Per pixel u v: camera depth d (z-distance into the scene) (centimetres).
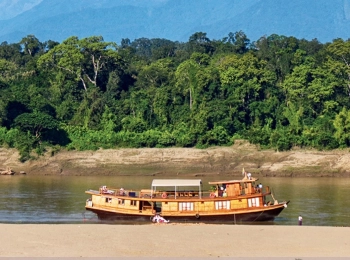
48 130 12269
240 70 13575
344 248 4947
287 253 4769
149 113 13362
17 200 7944
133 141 12269
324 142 11956
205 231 5562
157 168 11481
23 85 13812
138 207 6725
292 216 6888
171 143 12312
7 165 11606
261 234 5441
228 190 6738
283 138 11938
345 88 13650
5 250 4784
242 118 13038
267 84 13725
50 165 11581
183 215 6631
